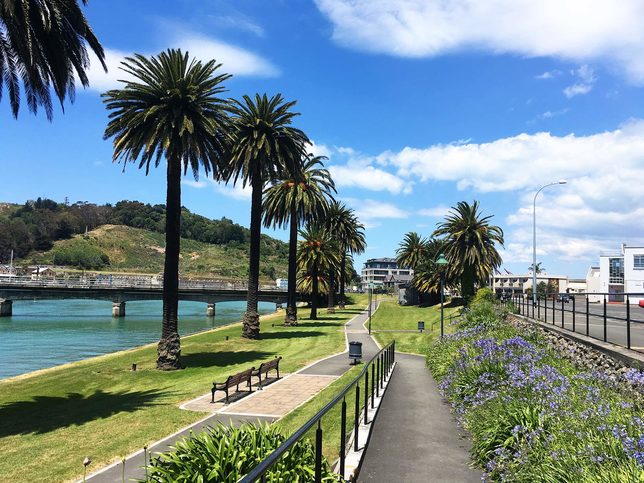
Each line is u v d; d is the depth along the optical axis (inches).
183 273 7760.8
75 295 3417.8
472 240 2326.5
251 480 123.7
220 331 1947.6
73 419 613.0
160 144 1048.8
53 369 1091.9
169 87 1032.8
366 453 339.0
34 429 569.9
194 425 530.3
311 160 2018.9
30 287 3371.1
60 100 671.1
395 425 418.0
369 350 1259.8
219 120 1110.4
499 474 274.2
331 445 364.5
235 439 231.6
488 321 901.2
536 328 706.2
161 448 452.1
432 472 300.2
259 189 1530.5
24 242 7790.4
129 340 1958.7
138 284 3826.3
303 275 3189.0
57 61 650.2
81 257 7849.4
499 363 462.0
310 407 589.0
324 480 233.6
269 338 1572.3
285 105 1482.5
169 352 1040.2
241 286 3986.2
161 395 743.7
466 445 357.7
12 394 810.8
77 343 1843.0
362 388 489.4
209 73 1090.7
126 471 393.1
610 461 212.7
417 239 3693.4
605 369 415.5
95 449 465.4
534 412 301.7
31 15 605.3
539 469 237.8
